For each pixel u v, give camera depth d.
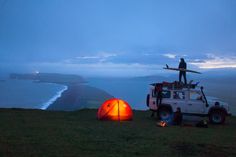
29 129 15.88
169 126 19.45
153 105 22.77
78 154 10.82
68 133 14.98
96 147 12.09
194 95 22.14
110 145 12.59
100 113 21.97
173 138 14.73
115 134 15.25
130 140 13.85
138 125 19.38
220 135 16.42
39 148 11.48
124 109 22.06
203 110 21.92
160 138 14.59
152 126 19.11
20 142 12.40
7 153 10.53
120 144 12.86
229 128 20.00
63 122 19.66
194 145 13.12
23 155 10.36
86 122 20.16
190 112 21.98
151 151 11.87
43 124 18.12
